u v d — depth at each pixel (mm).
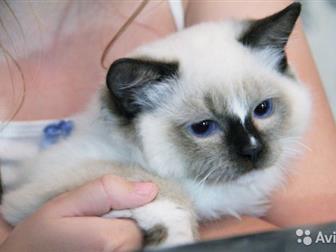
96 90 368
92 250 285
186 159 326
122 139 331
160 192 309
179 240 295
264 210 366
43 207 304
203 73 330
